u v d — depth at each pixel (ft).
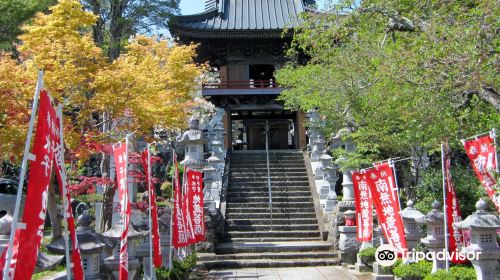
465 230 32.30
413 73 30.32
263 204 66.85
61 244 22.77
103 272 29.66
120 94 40.96
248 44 99.30
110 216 46.70
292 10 103.35
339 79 46.93
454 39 27.25
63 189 17.35
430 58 28.14
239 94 99.14
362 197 44.83
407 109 36.01
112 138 44.50
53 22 40.98
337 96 47.78
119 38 93.86
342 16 39.78
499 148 28.81
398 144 43.91
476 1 30.04
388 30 37.17
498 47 28.48
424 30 30.45
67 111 41.19
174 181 39.55
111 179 45.73
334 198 61.62
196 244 54.54
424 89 29.78
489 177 26.86
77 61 41.01
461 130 34.53
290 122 119.75
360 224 44.80
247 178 74.08
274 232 60.54
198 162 55.93
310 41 45.24
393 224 35.96
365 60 43.11
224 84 99.86
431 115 33.27
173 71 59.00
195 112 89.76
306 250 55.67
